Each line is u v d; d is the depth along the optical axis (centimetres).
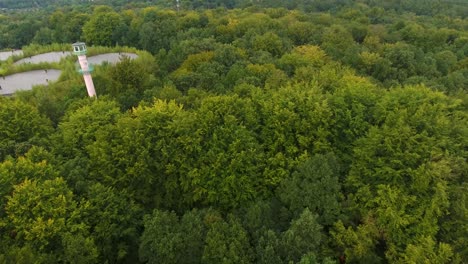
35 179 3500
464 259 3312
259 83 5709
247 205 3906
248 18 10106
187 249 3106
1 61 8812
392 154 3759
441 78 6788
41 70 8225
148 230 3164
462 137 3909
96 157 3994
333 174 3731
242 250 2989
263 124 4453
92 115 4444
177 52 7625
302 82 5053
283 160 4000
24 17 14912
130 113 4753
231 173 3938
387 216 3434
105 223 3362
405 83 6481
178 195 4188
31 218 3152
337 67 6575
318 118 4181
